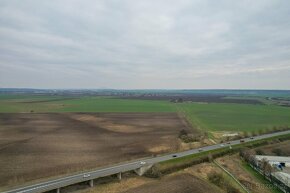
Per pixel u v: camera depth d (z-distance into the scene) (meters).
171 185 72.69
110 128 160.50
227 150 105.88
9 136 133.50
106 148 112.06
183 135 134.00
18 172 81.12
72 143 120.38
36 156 98.69
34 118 196.00
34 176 77.56
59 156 99.06
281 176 76.38
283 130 157.00
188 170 84.69
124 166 80.06
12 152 103.88
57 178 72.19
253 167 89.69
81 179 69.06
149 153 104.38
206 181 77.00
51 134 140.12
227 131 156.25
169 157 91.62
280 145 122.62
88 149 110.00
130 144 119.69
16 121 180.62
